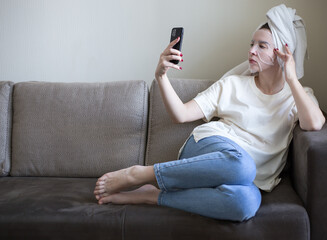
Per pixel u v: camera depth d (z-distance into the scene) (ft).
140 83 6.69
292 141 5.73
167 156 6.31
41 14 7.91
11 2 7.92
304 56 6.43
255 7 7.43
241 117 5.78
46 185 5.87
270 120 5.73
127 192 5.18
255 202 4.66
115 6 7.75
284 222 4.58
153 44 7.79
